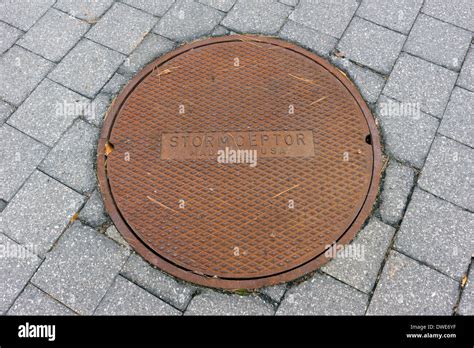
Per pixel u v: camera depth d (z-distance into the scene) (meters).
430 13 1.76
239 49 1.70
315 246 1.47
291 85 1.64
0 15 1.78
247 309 1.42
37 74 1.69
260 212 1.50
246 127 1.58
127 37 1.74
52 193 1.54
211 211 1.50
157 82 1.66
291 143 1.57
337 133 1.58
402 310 1.41
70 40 1.74
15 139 1.60
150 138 1.58
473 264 1.45
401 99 1.64
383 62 1.69
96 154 1.58
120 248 1.48
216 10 1.78
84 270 1.46
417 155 1.57
